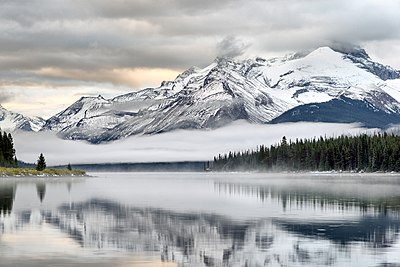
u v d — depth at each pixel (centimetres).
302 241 5375
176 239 5531
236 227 6362
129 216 7512
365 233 5828
